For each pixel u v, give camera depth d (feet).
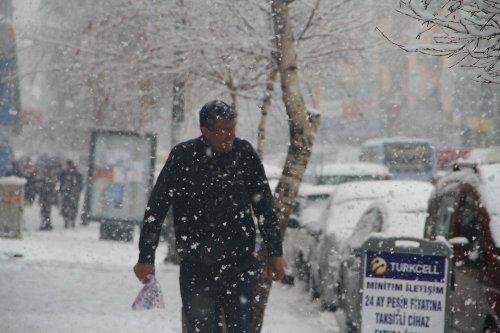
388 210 79.10
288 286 106.73
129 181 154.30
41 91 176.55
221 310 41.65
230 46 112.37
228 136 40.45
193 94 132.87
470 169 63.72
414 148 280.92
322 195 115.96
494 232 55.01
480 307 53.57
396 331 51.37
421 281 51.34
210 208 40.50
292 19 116.67
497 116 287.48
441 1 48.96
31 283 88.58
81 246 139.03
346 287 73.26
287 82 65.62
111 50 128.16
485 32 46.29
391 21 119.24
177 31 115.34
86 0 138.41
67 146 222.69
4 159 178.81
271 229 41.47
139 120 156.76
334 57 120.98
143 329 65.51
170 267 115.24
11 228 145.69
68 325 65.46
